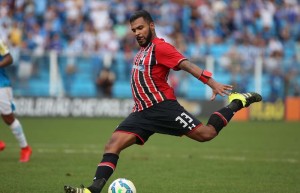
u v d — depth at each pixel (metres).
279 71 88.25
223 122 27.22
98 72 84.69
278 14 107.38
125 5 100.12
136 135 26.27
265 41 102.44
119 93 85.94
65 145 53.09
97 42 95.19
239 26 104.00
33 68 82.56
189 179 35.06
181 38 97.44
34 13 96.81
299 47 105.31
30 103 83.12
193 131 26.44
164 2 102.38
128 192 25.58
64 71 83.56
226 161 43.81
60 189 31.14
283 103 89.12
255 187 32.50
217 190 31.39
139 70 26.38
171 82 85.00
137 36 26.20
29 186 31.84
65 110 84.31
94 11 98.25
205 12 103.06
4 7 95.62
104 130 68.38
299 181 34.81
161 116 26.22
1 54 39.22
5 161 41.88
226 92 25.39
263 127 77.00
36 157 44.28
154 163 42.22
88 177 35.31
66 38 95.19
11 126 41.16
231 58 86.56
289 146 55.38
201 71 25.47
